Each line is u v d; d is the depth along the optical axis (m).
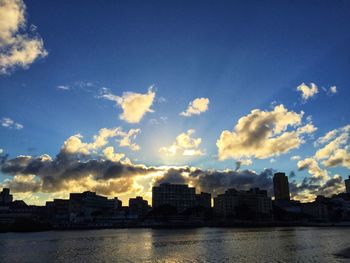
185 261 94.75
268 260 93.44
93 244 150.75
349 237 177.38
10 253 116.44
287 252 110.19
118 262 95.06
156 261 95.81
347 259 92.81
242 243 146.88
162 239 177.62
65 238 194.25
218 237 187.88
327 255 101.12
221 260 94.88
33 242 165.12
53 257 105.44
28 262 95.94
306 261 90.50
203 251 117.06
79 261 97.19
